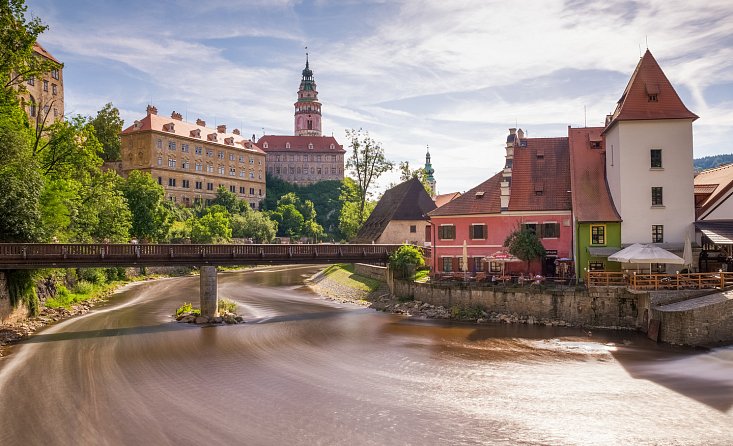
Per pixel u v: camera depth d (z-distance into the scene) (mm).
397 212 73438
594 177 47594
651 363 28172
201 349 32812
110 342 34562
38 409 22172
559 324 38719
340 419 21094
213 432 19797
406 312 46031
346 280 66188
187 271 86250
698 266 41812
